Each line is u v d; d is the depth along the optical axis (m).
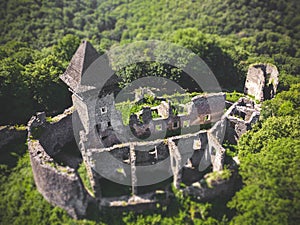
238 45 80.44
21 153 39.25
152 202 33.53
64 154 40.19
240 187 35.25
